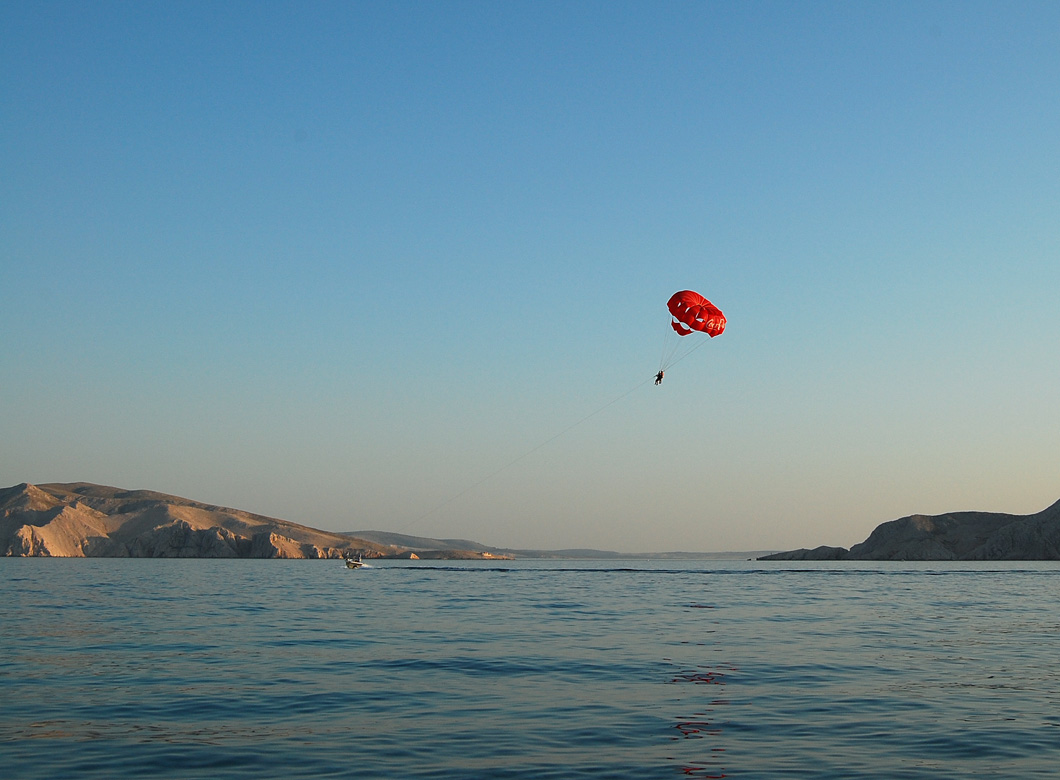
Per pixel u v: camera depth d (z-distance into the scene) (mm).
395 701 22109
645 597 69500
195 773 15500
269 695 22875
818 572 147750
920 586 91312
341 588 83875
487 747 17406
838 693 23469
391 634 38219
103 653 30969
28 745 17438
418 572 146250
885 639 36844
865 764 16156
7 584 84438
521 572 148125
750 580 109875
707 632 39719
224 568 163375
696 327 56906
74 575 113812
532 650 32594
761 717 20312
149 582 92812
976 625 43688
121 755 16703
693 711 20984
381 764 16109
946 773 15539
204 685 24312
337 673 26641
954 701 22328
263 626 41531
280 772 15578
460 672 26953
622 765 16062
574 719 20047
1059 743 17781
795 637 37594
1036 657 30922
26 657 29844
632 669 27719
